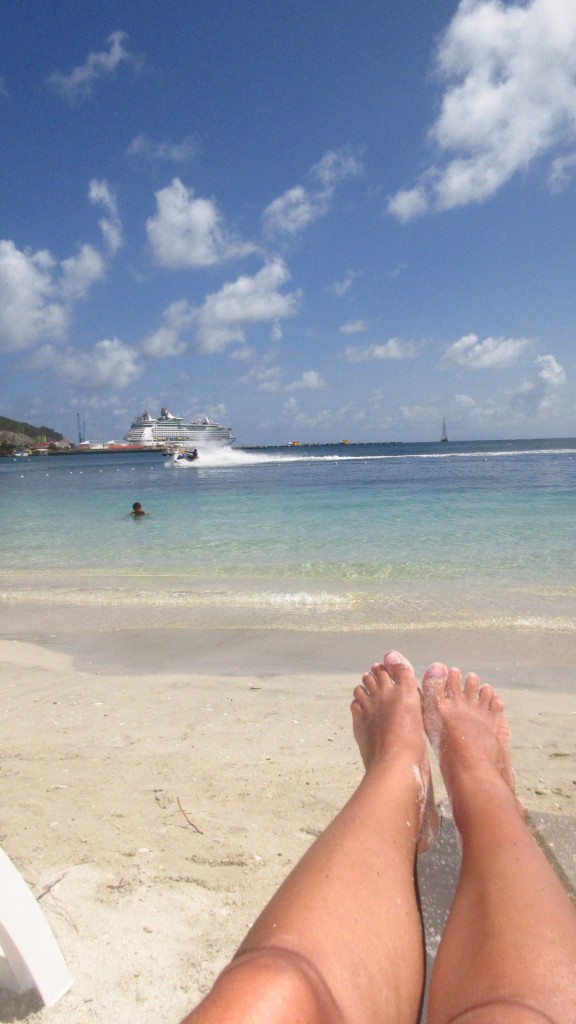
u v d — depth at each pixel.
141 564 9.02
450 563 8.33
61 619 6.21
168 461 64.88
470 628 5.49
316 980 1.05
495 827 1.59
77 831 2.36
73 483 31.95
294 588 7.14
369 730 2.54
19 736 3.41
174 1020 1.51
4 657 5.06
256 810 2.51
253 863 2.14
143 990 1.60
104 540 11.55
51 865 2.13
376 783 1.86
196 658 4.93
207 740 3.30
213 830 2.36
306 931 1.14
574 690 4.06
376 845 1.47
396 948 1.21
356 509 15.41
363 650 5.02
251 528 12.51
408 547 9.66
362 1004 1.07
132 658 4.98
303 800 2.60
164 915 1.87
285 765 2.95
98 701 4.00
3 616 6.38
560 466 37.12
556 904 1.26
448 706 2.70
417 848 1.77
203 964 1.68
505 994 1.03
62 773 2.90
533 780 2.78
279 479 30.34
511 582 7.18
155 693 4.13
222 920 1.85
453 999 1.08
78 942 1.76
